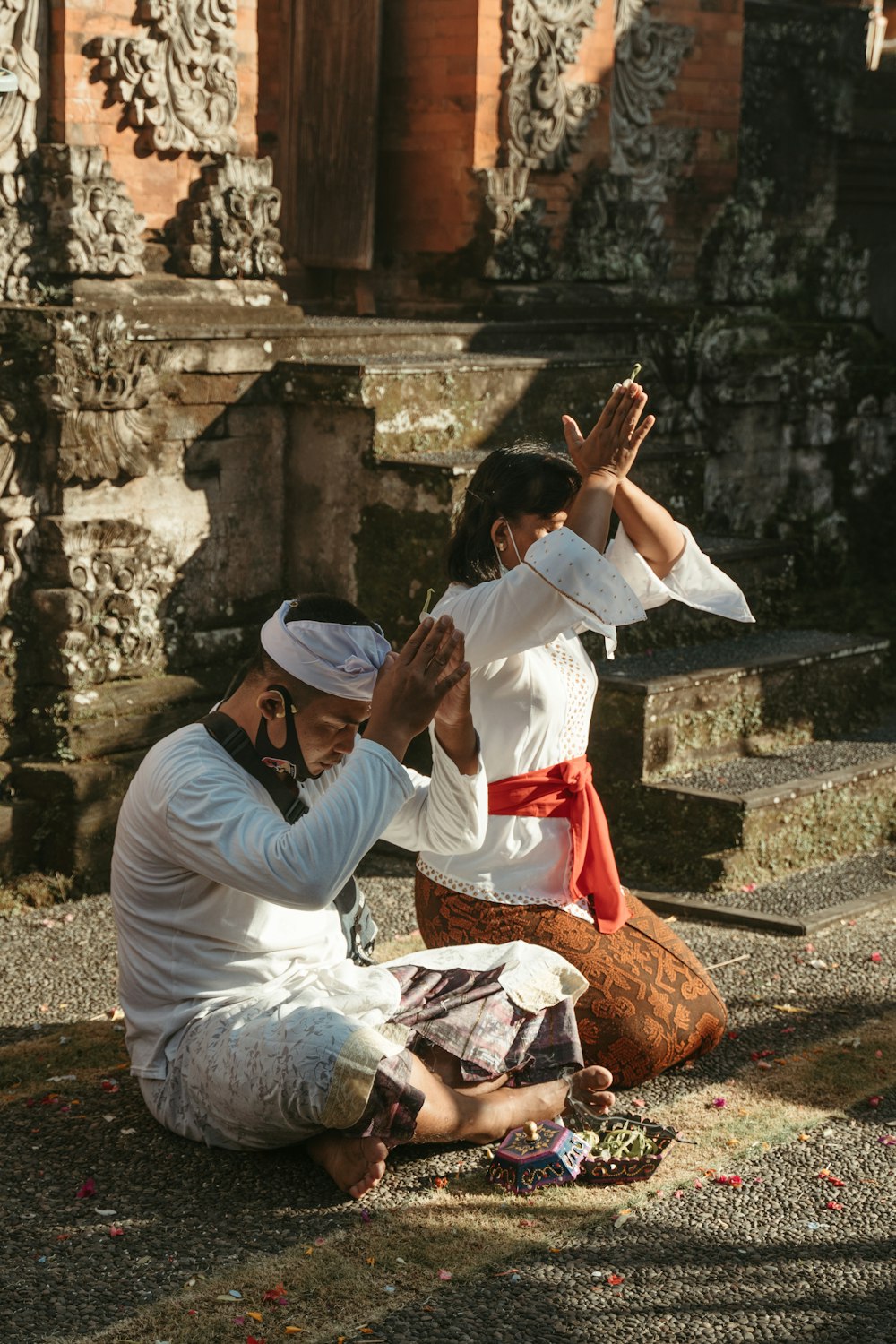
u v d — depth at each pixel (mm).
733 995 3957
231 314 5402
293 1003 2900
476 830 3104
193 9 5207
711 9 7430
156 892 2947
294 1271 2596
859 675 5758
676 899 4668
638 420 2998
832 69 8188
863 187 8594
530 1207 2854
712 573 3369
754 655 5457
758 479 7449
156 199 5281
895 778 5340
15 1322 2430
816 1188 2953
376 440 5344
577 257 6887
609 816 5016
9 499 4875
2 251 4863
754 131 7949
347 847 2652
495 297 6570
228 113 5379
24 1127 3146
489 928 3312
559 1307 2510
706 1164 3043
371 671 2773
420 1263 2635
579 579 2887
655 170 7355
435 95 6555
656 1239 2744
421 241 6711
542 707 3250
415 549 5305
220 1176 2932
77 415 4867
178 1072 2988
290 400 5477
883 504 8039
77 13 4934
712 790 4836
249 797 2820
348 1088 2729
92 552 4980
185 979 2975
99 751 4949
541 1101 3055
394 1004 2951
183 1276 2574
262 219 5496
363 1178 2809
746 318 7457
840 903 4652
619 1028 3268
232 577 5480
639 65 7168
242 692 2900
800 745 5488
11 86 4219
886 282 8656
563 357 6078
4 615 4902
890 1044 3662
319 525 5547
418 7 6539
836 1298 2562
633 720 4914
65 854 4840
